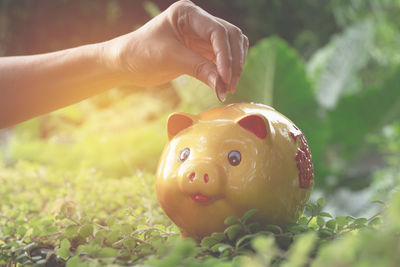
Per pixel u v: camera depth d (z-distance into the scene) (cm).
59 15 568
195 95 327
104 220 116
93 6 573
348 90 410
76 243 96
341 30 602
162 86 480
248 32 607
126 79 114
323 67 439
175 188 93
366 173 373
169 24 101
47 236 100
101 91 121
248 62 313
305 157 97
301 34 596
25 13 560
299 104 322
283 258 74
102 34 586
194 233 96
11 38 565
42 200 142
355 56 422
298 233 87
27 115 125
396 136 341
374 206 300
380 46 583
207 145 91
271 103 320
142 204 123
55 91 121
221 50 92
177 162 94
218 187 88
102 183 148
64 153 281
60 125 412
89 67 117
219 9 602
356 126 384
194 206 92
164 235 96
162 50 99
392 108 375
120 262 76
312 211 96
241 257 65
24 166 181
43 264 85
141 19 589
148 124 371
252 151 91
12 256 93
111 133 361
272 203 91
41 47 571
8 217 112
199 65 96
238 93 316
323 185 357
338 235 83
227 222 85
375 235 51
